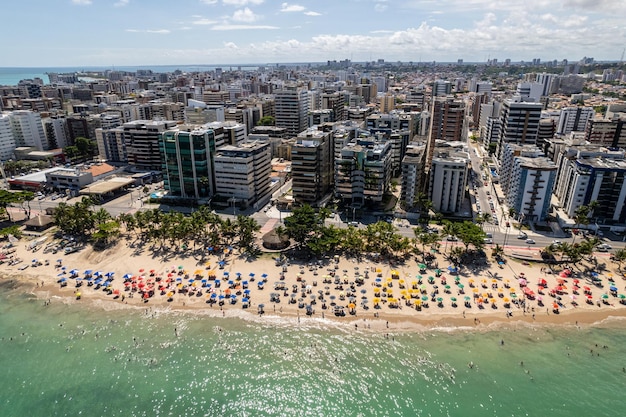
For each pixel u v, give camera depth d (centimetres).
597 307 15388
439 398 11912
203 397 12012
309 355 13450
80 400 11931
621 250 18238
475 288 16288
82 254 19388
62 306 15925
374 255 18475
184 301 15962
